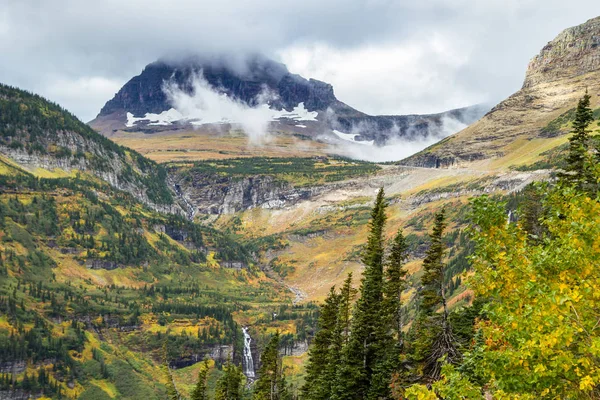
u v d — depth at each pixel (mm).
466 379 18094
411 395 18172
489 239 19203
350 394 54969
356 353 56281
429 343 43031
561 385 16453
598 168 22609
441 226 45500
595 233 17266
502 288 18516
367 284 58688
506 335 17594
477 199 19422
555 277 17766
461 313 48906
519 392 17188
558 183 21438
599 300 16797
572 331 15445
